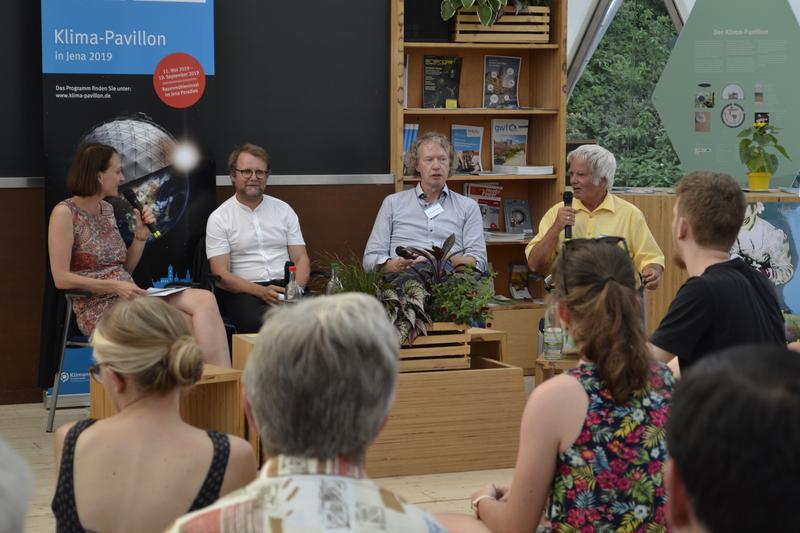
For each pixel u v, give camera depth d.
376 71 6.46
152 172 5.78
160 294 4.66
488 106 6.76
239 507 1.28
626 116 8.05
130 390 2.02
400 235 5.89
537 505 2.11
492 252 6.89
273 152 6.29
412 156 5.99
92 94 5.65
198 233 5.86
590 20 7.20
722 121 6.96
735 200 2.80
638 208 6.08
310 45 6.32
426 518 1.30
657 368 2.14
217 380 3.85
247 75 6.21
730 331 2.70
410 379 4.41
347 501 1.29
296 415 1.35
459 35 6.43
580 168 5.43
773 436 0.87
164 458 1.97
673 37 7.96
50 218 5.19
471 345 4.85
